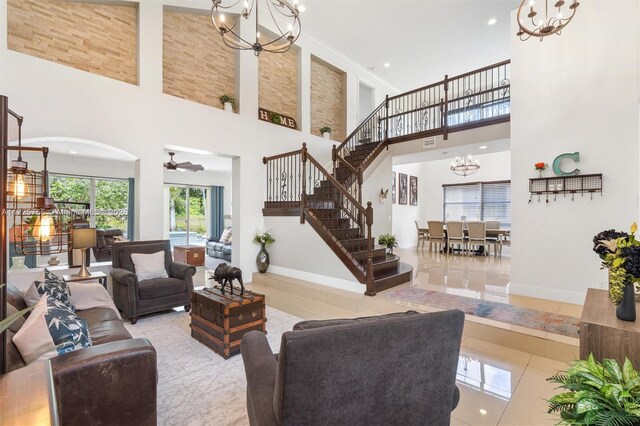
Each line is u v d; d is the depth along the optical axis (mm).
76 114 3764
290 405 1041
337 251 4465
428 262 7031
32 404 1230
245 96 5551
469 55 7340
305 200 4957
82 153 6305
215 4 3029
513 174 4270
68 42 3945
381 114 8492
